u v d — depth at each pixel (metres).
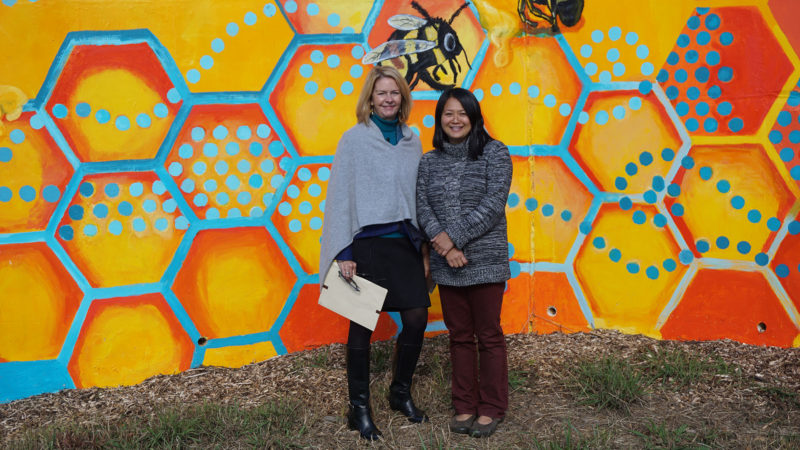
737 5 3.68
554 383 3.39
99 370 3.61
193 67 3.63
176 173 3.65
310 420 3.07
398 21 3.80
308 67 3.77
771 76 3.66
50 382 3.56
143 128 3.59
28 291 3.51
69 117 3.50
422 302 2.88
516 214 4.03
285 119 3.76
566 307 4.05
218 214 3.72
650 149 3.86
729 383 3.31
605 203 3.95
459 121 2.84
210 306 3.74
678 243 3.87
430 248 2.98
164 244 3.66
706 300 3.85
